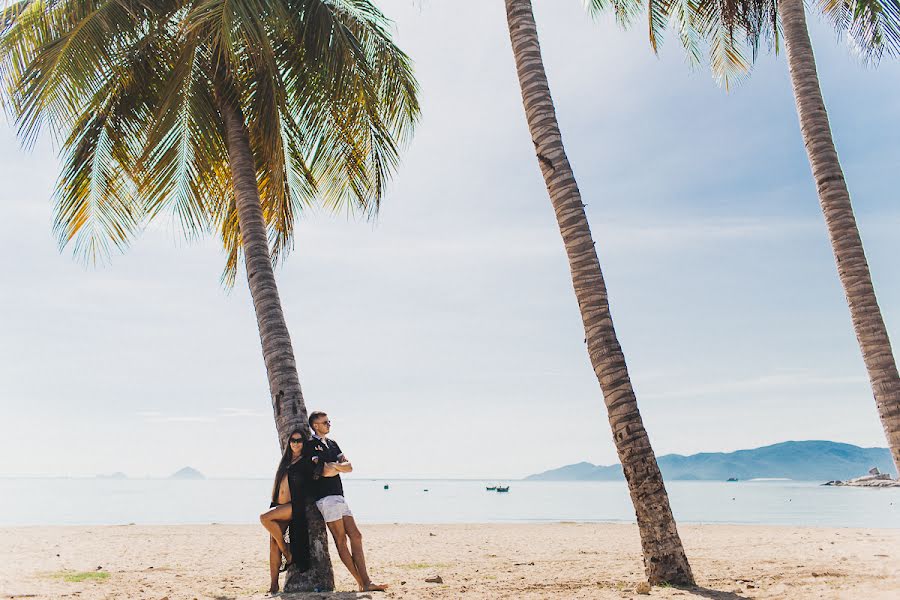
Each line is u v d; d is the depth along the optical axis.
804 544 13.91
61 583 9.14
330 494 8.27
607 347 7.93
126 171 10.52
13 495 122.75
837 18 10.84
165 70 10.58
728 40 13.20
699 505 68.69
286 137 11.60
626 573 9.48
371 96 10.64
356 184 12.04
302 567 8.15
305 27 10.33
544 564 11.34
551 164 8.52
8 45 9.63
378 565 11.59
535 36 9.05
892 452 7.86
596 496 129.25
